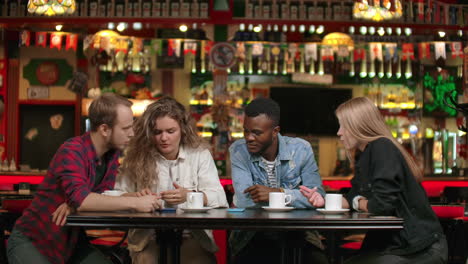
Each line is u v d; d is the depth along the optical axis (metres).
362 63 10.70
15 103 11.18
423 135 10.98
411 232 3.03
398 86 11.14
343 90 11.22
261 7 9.21
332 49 9.74
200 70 10.88
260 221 2.68
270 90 11.12
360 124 3.26
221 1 9.08
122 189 3.53
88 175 3.14
